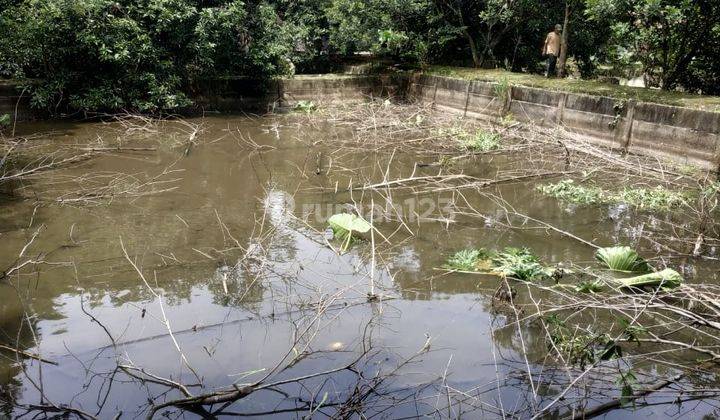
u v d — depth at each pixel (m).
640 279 4.75
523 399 3.41
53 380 3.60
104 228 6.37
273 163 9.69
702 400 3.43
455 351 3.96
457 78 13.96
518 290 4.99
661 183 8.27
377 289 4.98
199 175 8.80
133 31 12.47
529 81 12.47
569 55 15.85
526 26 15.35
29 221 6.53
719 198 7.47
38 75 12.77
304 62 17.62
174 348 3.98
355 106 14.57
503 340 4.12
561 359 3.80
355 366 3.75
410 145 11.16
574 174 8.97
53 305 4.60
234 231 6.38
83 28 12.15
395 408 3.31
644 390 3.48
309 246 6.02
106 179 8.40
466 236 6.38
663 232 6.48
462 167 9.52
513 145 10.63
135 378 3.62
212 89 14.50
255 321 4.39
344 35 15.91
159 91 12.85
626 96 10.07
